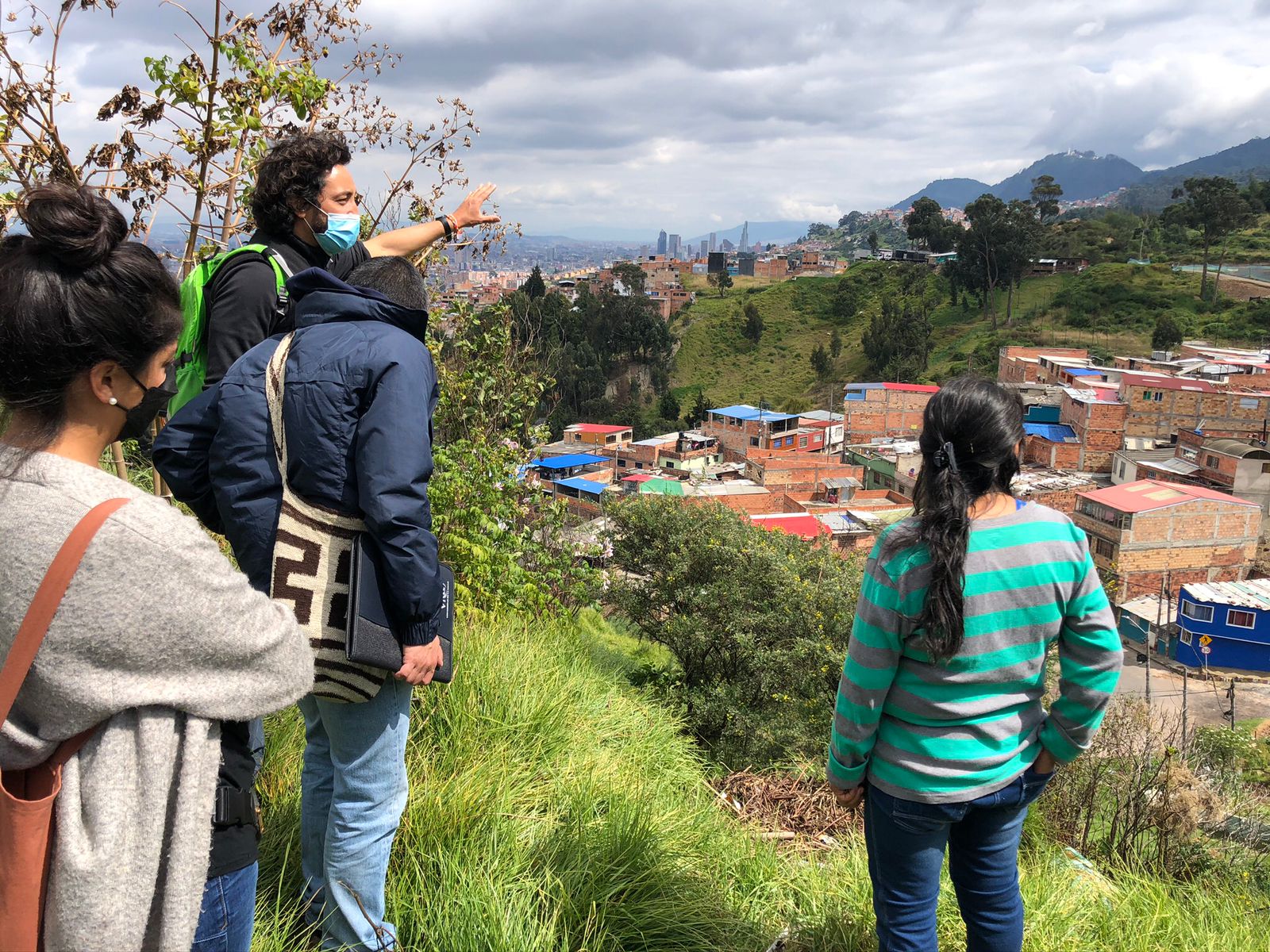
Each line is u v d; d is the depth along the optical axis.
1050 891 2.99
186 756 1.13
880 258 131.25
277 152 2.32
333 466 1.71
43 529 1.04
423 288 1.99
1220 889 4.27
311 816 2.20
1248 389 52.78
